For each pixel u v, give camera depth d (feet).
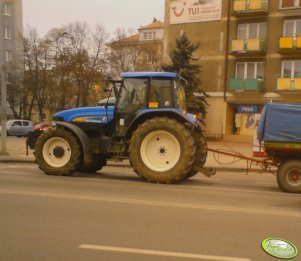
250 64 117.50
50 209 25.12
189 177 42.16
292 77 111.34
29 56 164.66
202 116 113.50
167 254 17.61
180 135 37.27
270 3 114.42
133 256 17.31
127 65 170.60
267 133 37.32
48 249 18.01
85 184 35.50
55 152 40.86
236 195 32.81
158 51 181.37
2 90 63.36
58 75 152.46
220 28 120.06
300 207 28.55
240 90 115.85
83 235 20.02
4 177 38.75
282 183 36.42
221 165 55.31
